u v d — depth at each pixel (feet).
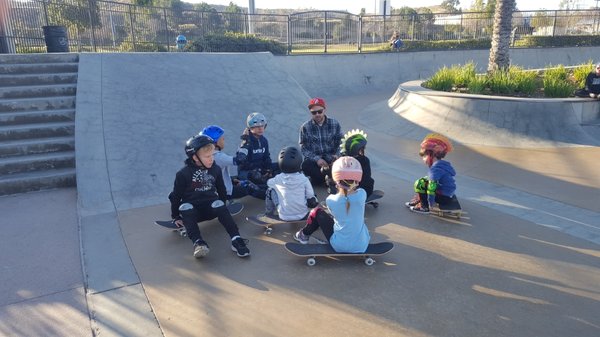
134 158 21.02
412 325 10.36
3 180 19.75
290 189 15.26
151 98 25.54
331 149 20.56
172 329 10.32
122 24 57.36
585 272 12.72
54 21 50.60
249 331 10.20
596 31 91.56
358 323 10.46
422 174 23.04
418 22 83.30
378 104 45.24
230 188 17.90
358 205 12.92
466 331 10.12
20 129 22.76
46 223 16.62
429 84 39.86
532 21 95.50
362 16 72.84
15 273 13.01
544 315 10.71
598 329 10.15
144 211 17.75
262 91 29.35
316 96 58.49
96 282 12.50
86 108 23.54
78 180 19.12
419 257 13.74
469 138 30.14
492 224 16.22
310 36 75.77
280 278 12.60
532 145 28.48
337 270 13.03
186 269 13.17
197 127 24.31
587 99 31.09
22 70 27.58
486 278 12.44
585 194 19.36
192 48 58.54
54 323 10.65
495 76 35.73
